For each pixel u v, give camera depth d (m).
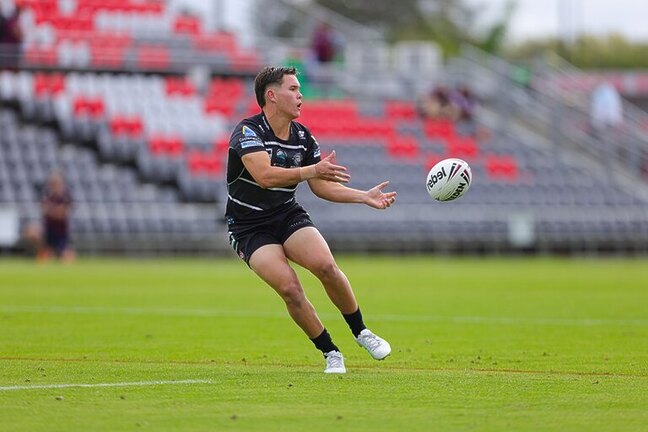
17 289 76.25
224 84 146.12
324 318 58.47
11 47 138.00
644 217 142.12
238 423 25.67
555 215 139.75
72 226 126.19
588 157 153.75
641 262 125.94
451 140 149.12
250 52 156.25
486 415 26.97
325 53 156.25
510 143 151.25
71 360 39.03
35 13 146.38
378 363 38.84
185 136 136.88
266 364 38.31
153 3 154.62
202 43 153.00
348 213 133.62
